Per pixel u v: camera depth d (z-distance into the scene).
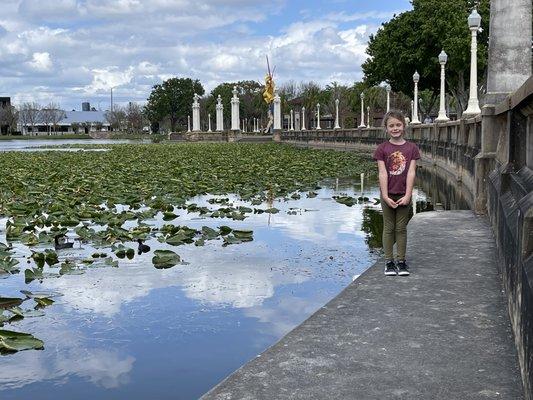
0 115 116.12
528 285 2.80
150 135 103.25
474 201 8.84
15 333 4.50
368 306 4.33
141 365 4.06
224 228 8.57
